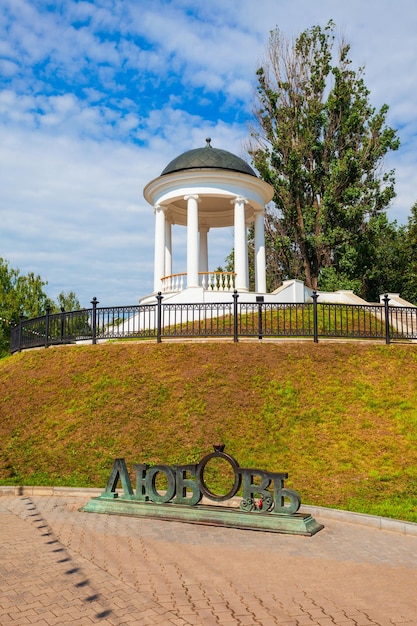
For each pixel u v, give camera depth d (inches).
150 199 975.0
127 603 197.0
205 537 285.0
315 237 1259.8
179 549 263.6
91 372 560.1
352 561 246.1
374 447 412.2
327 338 599.8
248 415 464.1
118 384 526.6
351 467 388.8
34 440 468.4
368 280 1531.7
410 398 483.2
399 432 430.6
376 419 451.5
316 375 519.2
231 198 896.9
